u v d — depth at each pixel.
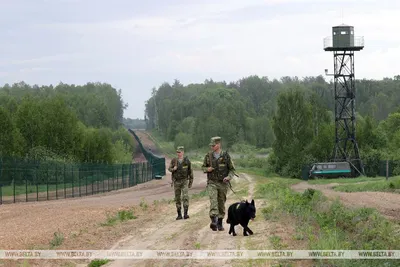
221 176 14.45
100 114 163.88
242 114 161.50
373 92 191.50
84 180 46.94
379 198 30.09
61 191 42.62
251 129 158.12
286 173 79.94
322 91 179.62
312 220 16.48
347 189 42.03
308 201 22.91
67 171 43.78
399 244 13.05
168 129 199.12
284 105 82.75
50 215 21.28
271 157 85.88
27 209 25.48
